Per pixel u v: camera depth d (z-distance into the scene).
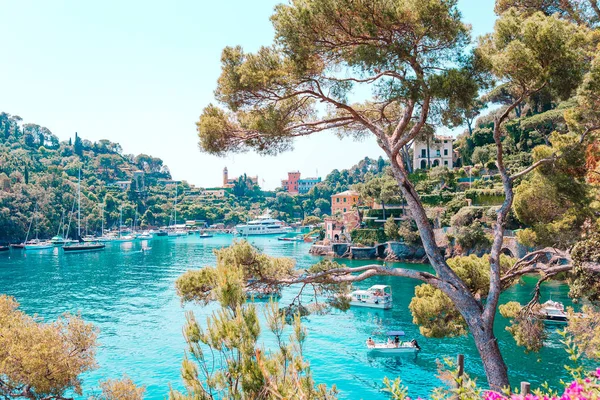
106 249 121.94
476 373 28.73
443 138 102.62
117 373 29.64
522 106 96.50
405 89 11.62
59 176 167.88
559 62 11.43
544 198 14.48
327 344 35.72
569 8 19.56
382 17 11.21
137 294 55.72
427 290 16.67
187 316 8.98
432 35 11.42
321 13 11.45
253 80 12.47
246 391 7.90
